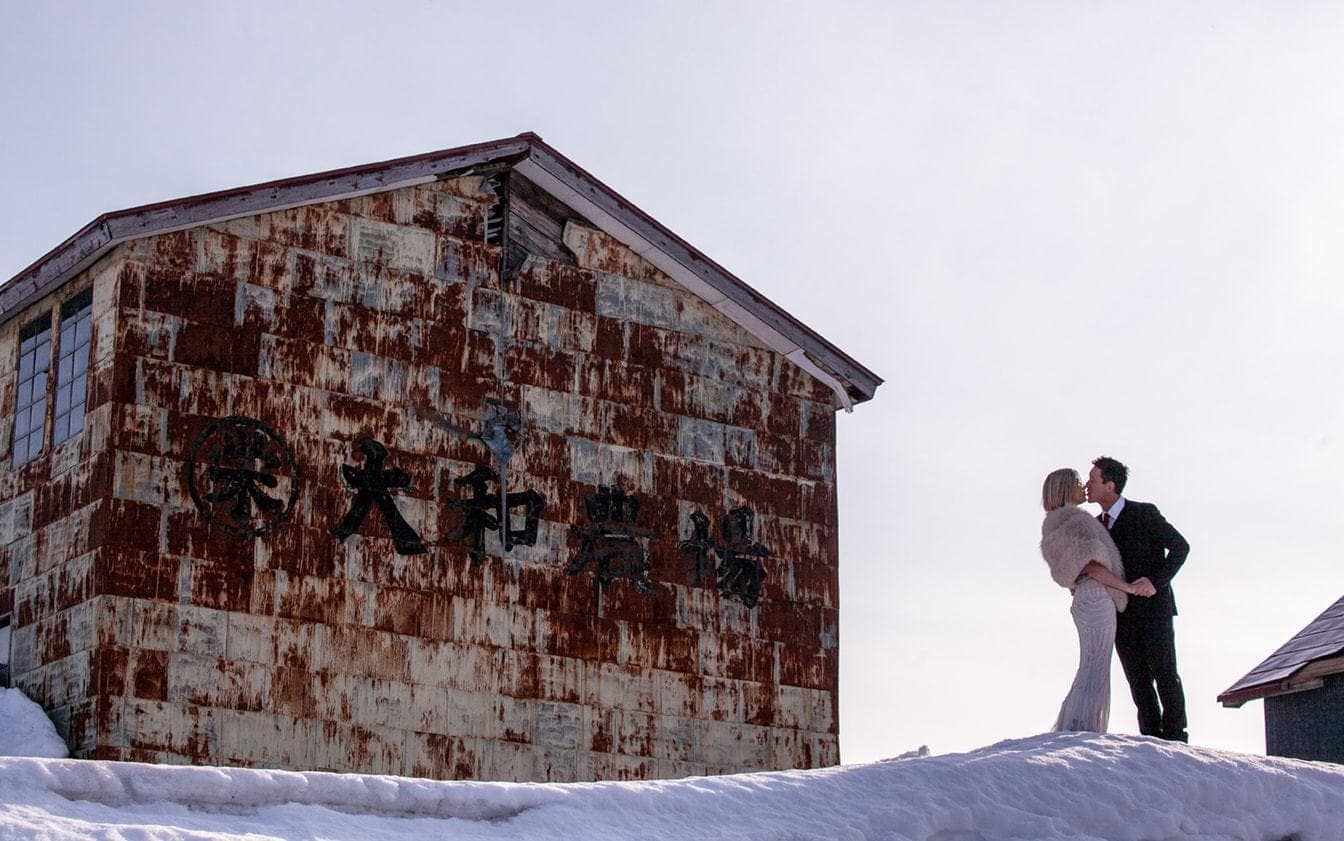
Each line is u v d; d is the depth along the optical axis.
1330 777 12.19
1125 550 12.97
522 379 18.92
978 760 11.44
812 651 20.19
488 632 18.08
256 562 16.95
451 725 17.66
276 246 17.69
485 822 9.66
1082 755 11.68
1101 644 12.62
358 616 17.38
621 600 19.00
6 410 18.55
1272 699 20.23
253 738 16.56
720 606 19.67
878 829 10.47
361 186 18.12
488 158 18.86
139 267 16.97
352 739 17.08
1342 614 20.52
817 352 20.72
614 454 19.34
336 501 17.52
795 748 19.77
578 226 19.69
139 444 16.62
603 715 18.58
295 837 8.91
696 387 20.11
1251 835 11.49
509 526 18.47
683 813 10.15
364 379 17.92
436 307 18.52
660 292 20.12
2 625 17.61
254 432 17.19
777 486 20.44
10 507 17.94
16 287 18.11
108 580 16.20
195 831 8.43
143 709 16.11
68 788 8.69
